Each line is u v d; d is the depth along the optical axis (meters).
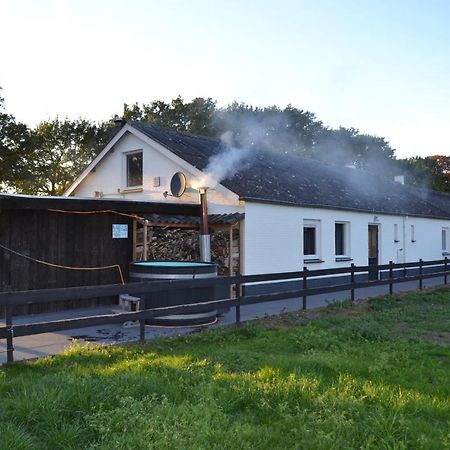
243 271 13.29
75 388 4.74
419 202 24.41
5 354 7.11
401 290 15.61
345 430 4.25
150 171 15.51
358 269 12.97
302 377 5.57
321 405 4.80
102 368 6.14
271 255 14.19
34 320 9.68
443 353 7.25
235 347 7.52
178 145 15.35
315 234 16.22
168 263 10.11
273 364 6.32
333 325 9.39
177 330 8.88
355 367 6.29
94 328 9.11
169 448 3.77
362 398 4.99
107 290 7.61
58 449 3.90
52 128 33.78
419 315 10.68
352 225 17.67
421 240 22.36
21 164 30.80
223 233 13.72
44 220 10.62
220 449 3.84
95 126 35.12
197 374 5.76
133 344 7.66
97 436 4.12
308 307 11.94
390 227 20.05
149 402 4.61
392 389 5.41
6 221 10.03
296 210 15.13
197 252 13.77
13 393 5.02
